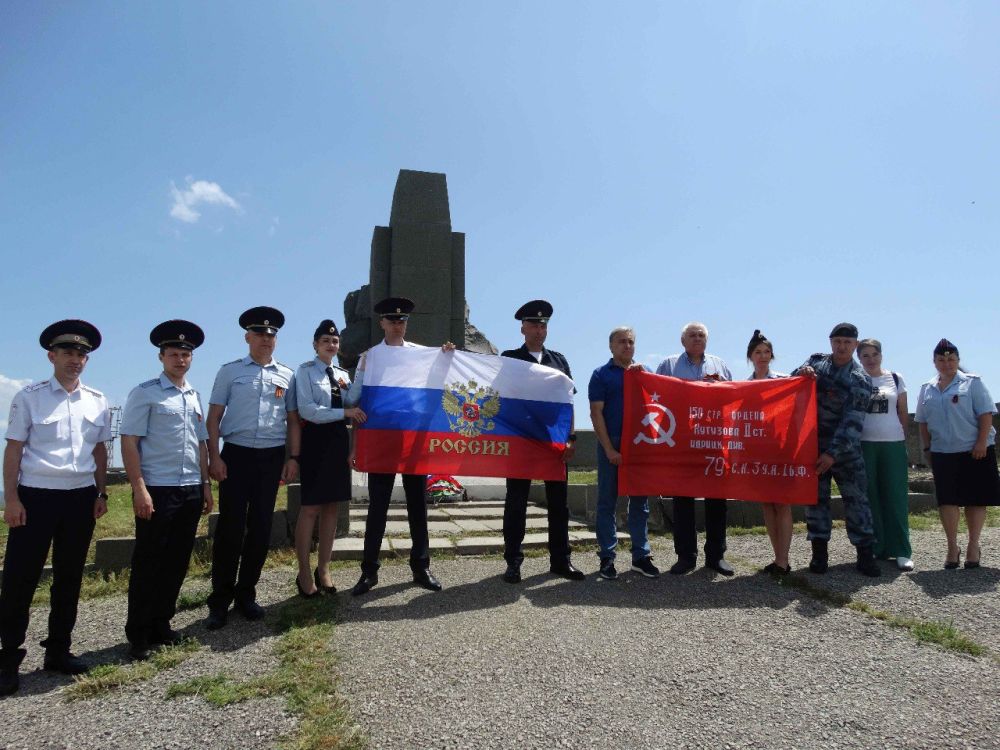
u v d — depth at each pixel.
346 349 14.63
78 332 4.30
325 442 5.48
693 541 6.47
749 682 3.82
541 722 3.32
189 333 4.77
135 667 4.09
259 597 5.59
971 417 6.34
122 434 4.45
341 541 7.18
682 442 6.30
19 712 3.56
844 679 3.88
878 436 6.68
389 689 3.69
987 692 3.73
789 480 6.20
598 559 7.00
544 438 6.25
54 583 4.16
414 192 14.76
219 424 5.15
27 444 4.12
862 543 6.16
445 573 6.30
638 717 3.39
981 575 6.09
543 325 6.67
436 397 6.11
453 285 14.72
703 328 6.76
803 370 6.38
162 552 4.51
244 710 3.49
